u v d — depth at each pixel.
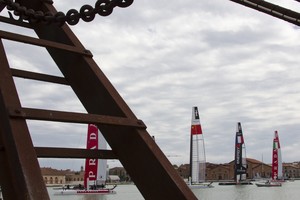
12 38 5.54
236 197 99.00
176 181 5.05
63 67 6.33
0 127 4.57
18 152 4.19
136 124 5.41
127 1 5.46
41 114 4.66
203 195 104.38
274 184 142.00
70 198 89.56
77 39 6.44
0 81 4.75
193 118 102.50
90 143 71.88
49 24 6.02
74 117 4.90
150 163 5.23
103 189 91.31
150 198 5.24
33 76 5.92
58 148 5.07
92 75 5.96
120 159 5.52
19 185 4.09
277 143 140.62
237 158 139.12
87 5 5.68
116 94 5.83
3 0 5.86
